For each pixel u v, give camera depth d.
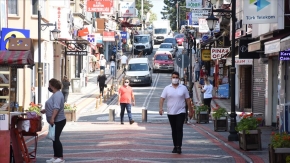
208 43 114.62
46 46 92.00
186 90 38.03
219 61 111.62
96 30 161.75
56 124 33.22
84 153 38.09
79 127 59.53
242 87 85.38
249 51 56.97
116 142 44.44
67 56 122.50
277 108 57.47
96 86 127.75
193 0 101.06
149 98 104.75
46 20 86.81
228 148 41.69
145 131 54.59
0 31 64.25
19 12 80.75
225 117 56.16
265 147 42.03
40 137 48.62
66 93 90.00
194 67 134.62
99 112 84.56
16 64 32.03
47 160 33.44
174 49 182.75
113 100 103.81
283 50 41.19
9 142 30.89
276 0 40.59
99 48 179.25
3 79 31.73
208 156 37.03
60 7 98.56
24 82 81.31
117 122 67.44
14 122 32.25
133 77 124.75
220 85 100.94
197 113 67.81
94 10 120.00
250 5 40.75
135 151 38.97
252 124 40.38
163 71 157.38
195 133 54.25
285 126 49.16
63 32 99.81
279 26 40.81
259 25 57.25
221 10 55.44
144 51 199.25
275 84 60.22
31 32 81.94
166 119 72.62
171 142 45.00
